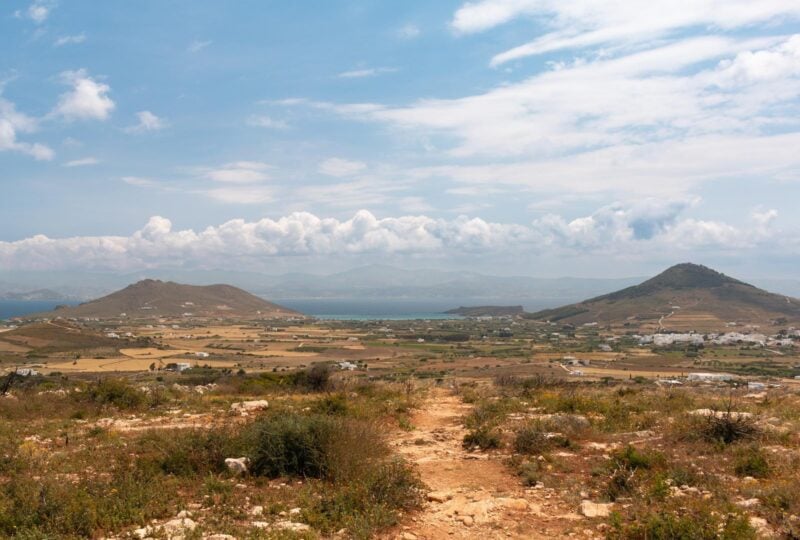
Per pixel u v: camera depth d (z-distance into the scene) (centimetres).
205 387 2872
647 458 1059
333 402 1803
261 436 1116
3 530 759
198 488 961
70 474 1064
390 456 1195
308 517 809
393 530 788
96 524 780
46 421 1761
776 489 863
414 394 2364
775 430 1279
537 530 789
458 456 1248
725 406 1634
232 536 741
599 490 952
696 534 696
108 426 1641
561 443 1274
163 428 1537
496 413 1730
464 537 766
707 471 1001
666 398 1905
